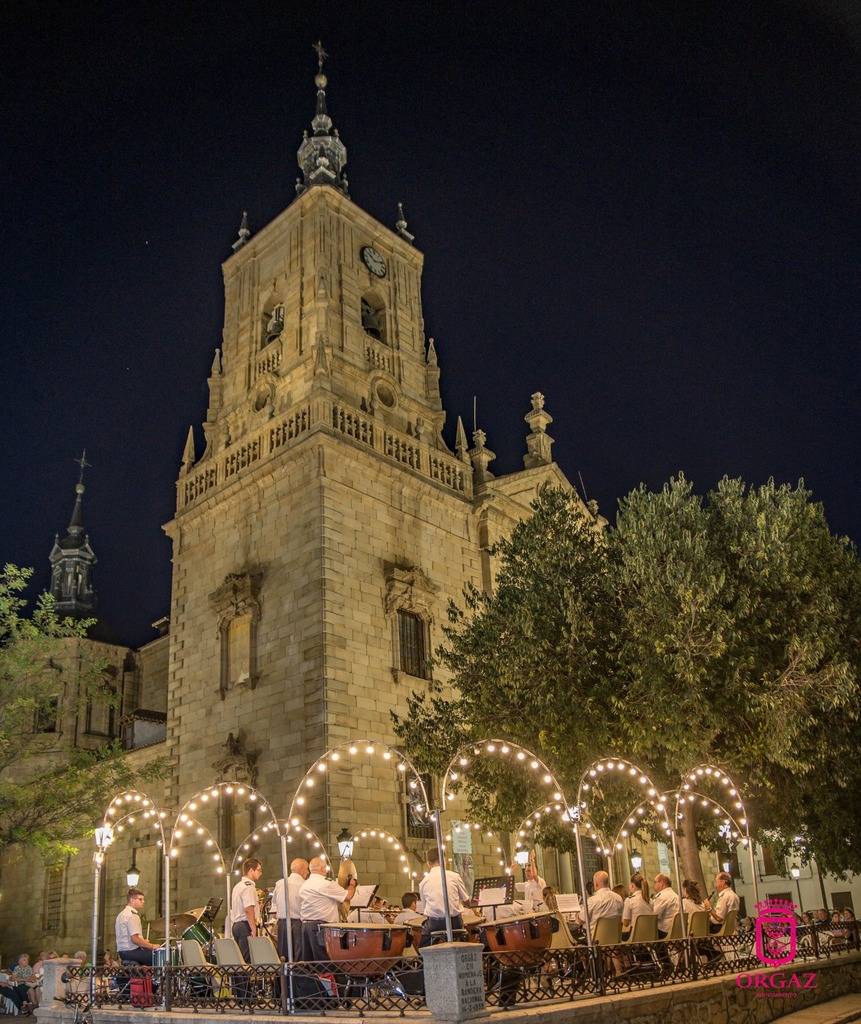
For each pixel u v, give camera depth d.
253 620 34.47
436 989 12.72
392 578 34.91
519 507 42.72
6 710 33.25
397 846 29.31
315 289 39.16
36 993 27.75
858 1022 18.14
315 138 47.31
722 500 28.50
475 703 28.12
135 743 49.88
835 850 28.17
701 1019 16.53
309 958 16.30
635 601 26.11
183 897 33.59
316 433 34.34
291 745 31.44
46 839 31.66
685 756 24.11
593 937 16.95
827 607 25.88
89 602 62.69
